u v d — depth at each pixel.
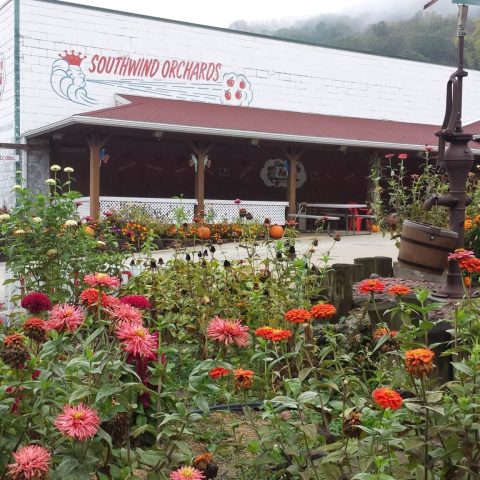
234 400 3.63
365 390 2.86
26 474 1.67
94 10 17.69
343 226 20.06
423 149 18.20
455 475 2.17
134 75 18.34
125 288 5.09
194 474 1.94
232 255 9.75
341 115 22.03
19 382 2.04
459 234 5.23
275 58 20.66
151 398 2.82
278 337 2.60
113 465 2.17
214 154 20.28
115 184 18.80
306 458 2.45
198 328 4.42
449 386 2.25
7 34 17.31
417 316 4.23
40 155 17.28
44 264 5.45
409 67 23.34
